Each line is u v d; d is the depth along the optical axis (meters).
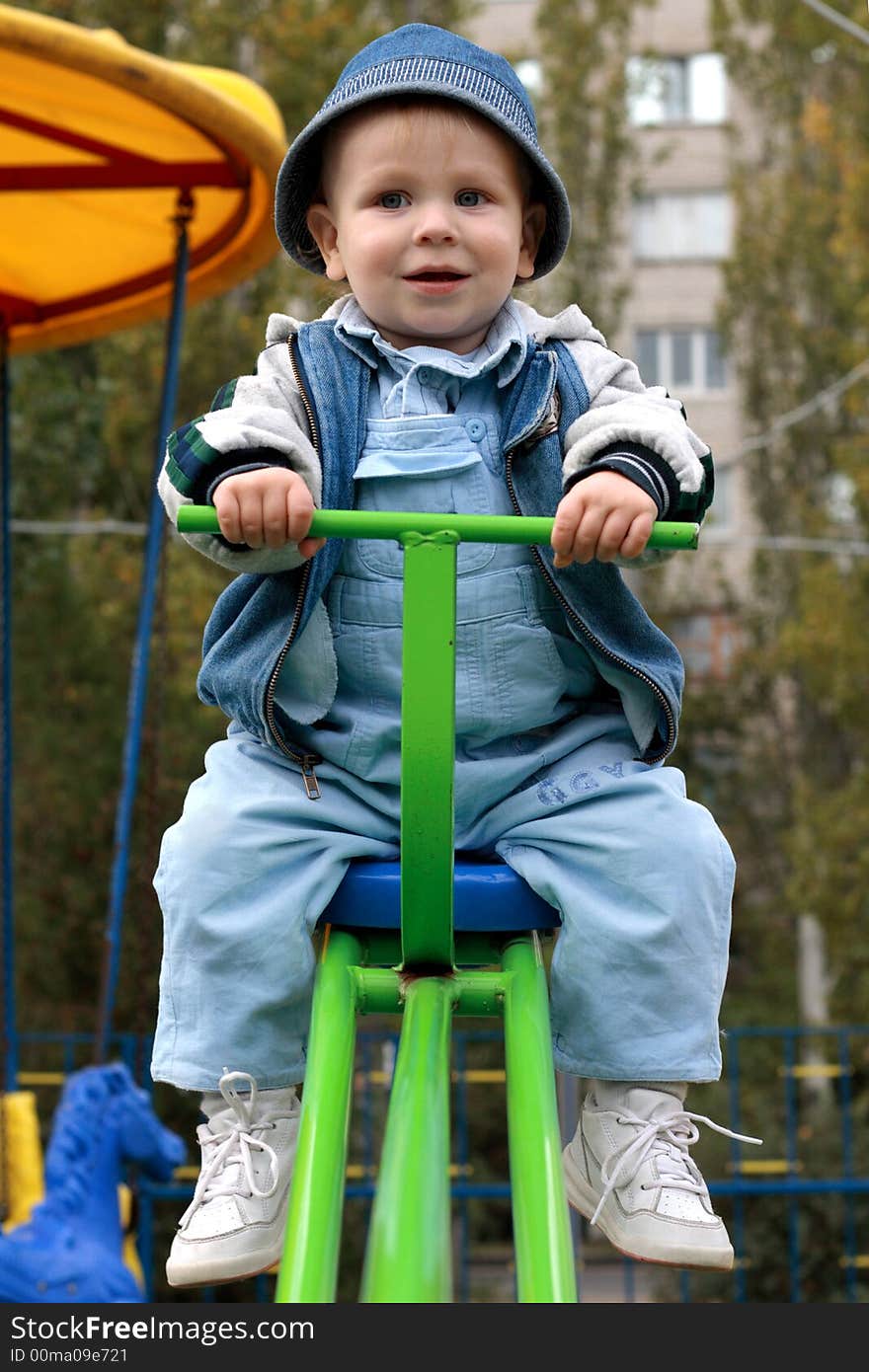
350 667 1.53
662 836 1.48
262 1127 1.50
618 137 13.71
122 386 9.83
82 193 3.73
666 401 1.53
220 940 1.46
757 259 14.23
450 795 1.29
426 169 1.52
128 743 3.51
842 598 11.66
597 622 1.51
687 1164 1.49
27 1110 3.78
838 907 11.36
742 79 14.71
